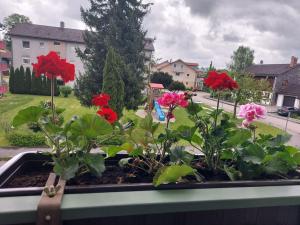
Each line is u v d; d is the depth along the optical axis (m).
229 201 0.79
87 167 0.98
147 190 0.81
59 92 17.05
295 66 25.50
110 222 0.74
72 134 0.95
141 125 1.22
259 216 0.89
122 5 12.25
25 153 1.14
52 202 0.65
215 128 1.24
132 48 12.15
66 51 25.98
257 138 1.43
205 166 1.27
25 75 17.16
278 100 24.66
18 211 0.62
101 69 11.11
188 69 38.22
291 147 1.27
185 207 0.75
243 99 12.55
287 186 0.95
